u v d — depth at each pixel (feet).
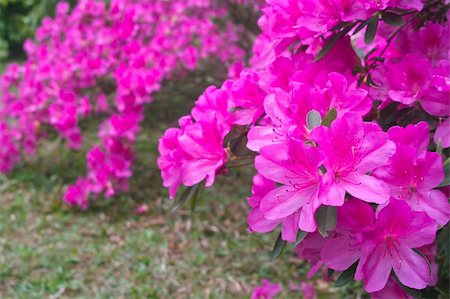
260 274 13.17
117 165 16.11
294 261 13.60
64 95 16.42
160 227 15.52
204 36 18.45
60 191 17.16
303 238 3.85
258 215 4.49
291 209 3.82
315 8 4.62
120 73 15.47
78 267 13.67
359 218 3.84
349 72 5.00
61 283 12.89
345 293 12.07
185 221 15.70
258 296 10.87
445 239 4.50
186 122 5.07
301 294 12.28
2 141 18.02
